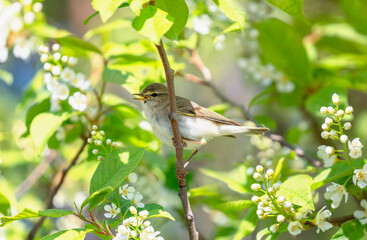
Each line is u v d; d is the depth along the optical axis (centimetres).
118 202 762
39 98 1109
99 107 1034
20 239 1193
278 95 1314
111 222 778
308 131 1351
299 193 712
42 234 1262
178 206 1205
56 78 974
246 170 1014
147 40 1134
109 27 1143
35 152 1202
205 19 1142
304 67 1230
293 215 731
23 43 1106
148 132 1095
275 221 877
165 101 1049
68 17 1886
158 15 613
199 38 1185
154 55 1270
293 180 733
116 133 1083
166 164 1212
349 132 1547
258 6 1298
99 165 744
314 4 1700
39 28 1133
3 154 1230
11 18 1053
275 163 1078
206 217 1566
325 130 736
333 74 1277
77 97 967
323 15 1569
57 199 1261
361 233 763
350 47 1402
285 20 1386
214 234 1282
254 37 1235
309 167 959
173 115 752
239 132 1061
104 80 966
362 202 775
